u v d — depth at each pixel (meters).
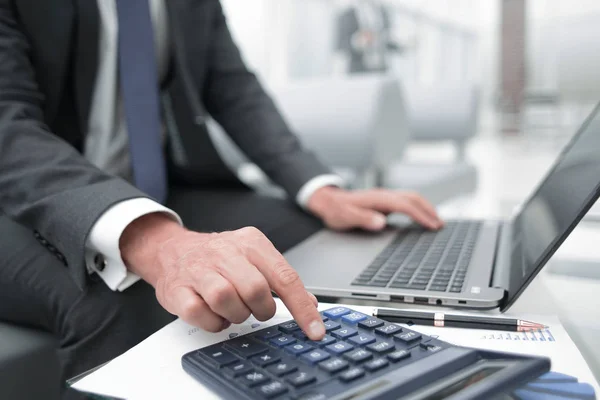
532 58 5.90
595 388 0.28
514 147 5.31
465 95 1.90
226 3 1.96
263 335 0.34
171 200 0.84
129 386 0.29
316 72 2.81
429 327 0.39
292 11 2.43
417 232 0.74
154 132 0.69
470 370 0.28
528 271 0.41
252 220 0.73
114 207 0.44
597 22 1.14
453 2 5.25
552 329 0.38
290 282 0.35
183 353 0.33
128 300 0.44
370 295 0.45
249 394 0.26
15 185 0.48
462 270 0.51
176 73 0.88
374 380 0.27
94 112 0.78
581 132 0.71
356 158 1.26
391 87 1.31
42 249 0.48
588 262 0.56
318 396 0.25
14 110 0.54
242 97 0.96
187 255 0.39
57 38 0.68
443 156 4.55
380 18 3.50
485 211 2.16
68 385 0.30
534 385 0.28
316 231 0.77
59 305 0.44
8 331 0.50
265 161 0.90
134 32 0.69
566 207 0.43
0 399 0.45
